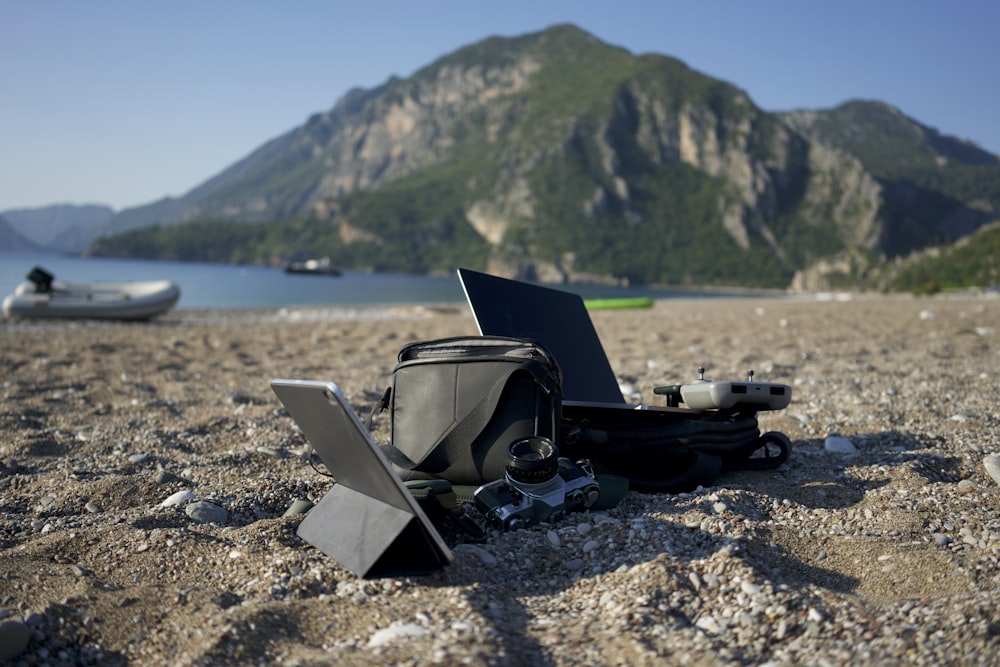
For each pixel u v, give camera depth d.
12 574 0.83
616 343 3.45
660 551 0.87
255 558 0.88
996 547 0.88
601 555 0.89
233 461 1.34
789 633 0.72
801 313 6.05
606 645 0.70
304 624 0.75
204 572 0.87
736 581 0.80
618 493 1.06
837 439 1.38
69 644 0.73
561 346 1.28
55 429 1.61
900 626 0.71
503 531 0.96
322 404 0.80
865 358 2.72
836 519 1.02
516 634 0.72
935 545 0.92
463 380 1.02
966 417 1.57
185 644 0.72
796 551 0.90
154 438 1.52
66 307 5.48
